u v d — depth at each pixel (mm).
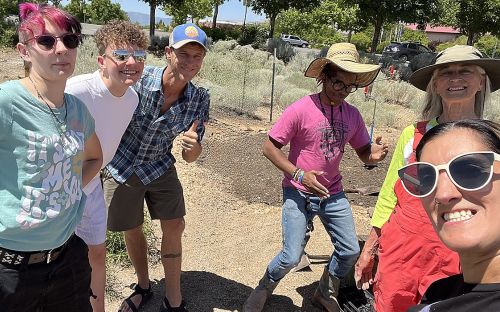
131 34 2562
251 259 4359
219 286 3885
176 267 3346
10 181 1996
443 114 2527
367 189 5980
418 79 2623
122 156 3070
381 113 11375
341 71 2982
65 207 2141
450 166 1379
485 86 2488
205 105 3180
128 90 2732
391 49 29328
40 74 1993
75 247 2330
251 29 31781
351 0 23172
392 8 22391
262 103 12234
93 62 12961
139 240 3355
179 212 3258
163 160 3145
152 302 3568
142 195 3154
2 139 1945
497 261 1354
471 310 1354
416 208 2385
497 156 1344
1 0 22422
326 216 3246
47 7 1975
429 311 1444
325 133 3072
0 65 14844
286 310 3625
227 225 4969
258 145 7730
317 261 4383
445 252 2332
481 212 1365
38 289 2174
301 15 51281
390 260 2477
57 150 2059
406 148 2545
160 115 2992
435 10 22906
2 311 2133
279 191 5902
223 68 15609
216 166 6680
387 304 2506
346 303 3594
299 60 21422
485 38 48000
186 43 2773
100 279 2920
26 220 2016
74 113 2168
